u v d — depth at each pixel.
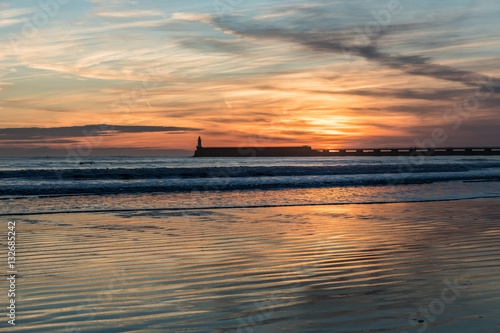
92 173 30.64
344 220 11.21
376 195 18.53
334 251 7.28
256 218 11.72
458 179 28.88
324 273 5.79
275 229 9.77
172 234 9.10
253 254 7.07
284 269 6.04
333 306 4.42
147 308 4.39
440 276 5.58
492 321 3.94
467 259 6.58
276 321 4.00
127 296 4.80
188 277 5.62
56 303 4.55
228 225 10.41
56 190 19.75
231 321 4.02
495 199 16.58
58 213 12.76
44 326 3.90
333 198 17.33
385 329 3.78
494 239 8.34
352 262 6.45
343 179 26.38
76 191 19.86
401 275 5.64
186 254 7.09
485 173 35.75
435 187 22.72
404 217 11.74
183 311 4.29
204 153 168.50
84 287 5.16
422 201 15.95
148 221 11.12
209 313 4.23
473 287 5.03
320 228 9.88
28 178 29.14
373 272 5.82
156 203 15.60
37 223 10.72
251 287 5.16
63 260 6.66
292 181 25.69
